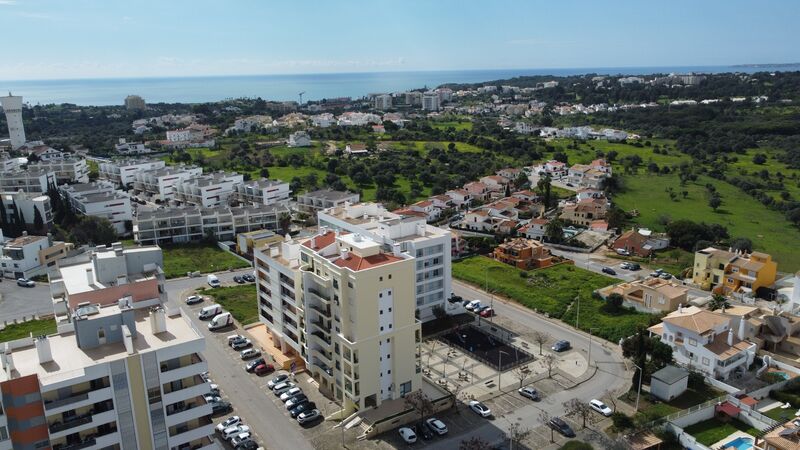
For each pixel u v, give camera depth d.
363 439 84.31
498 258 165.88
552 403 93.25
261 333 117.81
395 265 88.38
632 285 136.62
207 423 72.75
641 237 175.38
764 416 84.75
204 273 157.25
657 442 80.38
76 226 182.25
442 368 105.12
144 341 71.50
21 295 141.12
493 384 99.19
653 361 99.38
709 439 82.50
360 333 86.69
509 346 113.38
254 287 146.12
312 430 86.62
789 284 140.62
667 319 105.44
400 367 92.25
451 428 86.94
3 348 70.12
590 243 184.62
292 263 103.56
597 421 87.94
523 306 133.88
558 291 139.50
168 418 69.25
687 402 92.31
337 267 87.06
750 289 138.50
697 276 148.50
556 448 81.50
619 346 112.69
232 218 189.88
